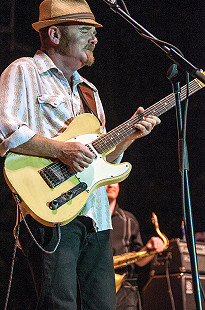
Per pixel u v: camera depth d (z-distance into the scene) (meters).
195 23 6.22
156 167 6.17
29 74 2.36
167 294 4.16
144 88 6.21
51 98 2.36
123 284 4.18
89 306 2.32
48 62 2.45
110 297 2.35
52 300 2.13
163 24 6.23
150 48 6.23
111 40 6.17
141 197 6.10
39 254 2.18
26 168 2.21
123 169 2.42
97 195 2.42
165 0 6.24
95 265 2.37
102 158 2.41
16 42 5.54
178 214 6.07
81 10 2.52
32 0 5.68
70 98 2.48
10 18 5.55
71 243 2.26
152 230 6.04
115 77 6.15
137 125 2.50
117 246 4.34
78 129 2.40
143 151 6.19
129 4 6.23
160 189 6.12
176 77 2.24
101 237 2.40
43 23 2.49
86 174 2.33
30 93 2.34
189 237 1.98
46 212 2.15
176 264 4.15
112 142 2.45
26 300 5.02
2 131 2.21
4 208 5.29
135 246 4.39
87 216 2.32
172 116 6.24
